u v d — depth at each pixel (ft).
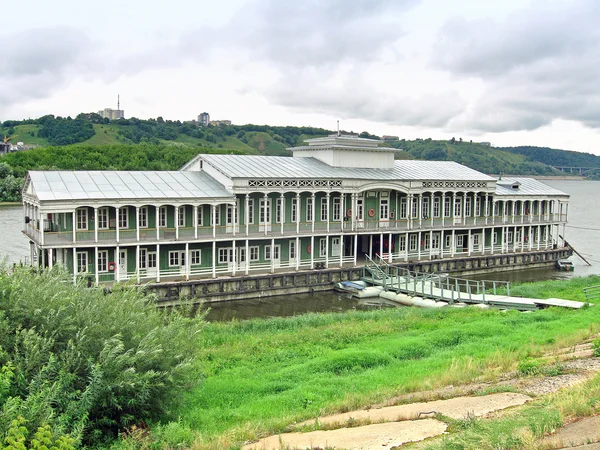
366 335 102.42
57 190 139.13
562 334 94.07
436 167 225.56
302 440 51.57
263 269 169.99
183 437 52.54
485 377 70.13
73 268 136.87
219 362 84.43
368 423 55.77
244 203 166.50
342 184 180.24
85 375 53.52
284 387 71.56
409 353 87.86
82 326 55.93
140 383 53.36
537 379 67.36
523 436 44.65
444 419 54.75
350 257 191.93
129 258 147.84
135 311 62.54
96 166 410.72
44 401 45.39
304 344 95.76
